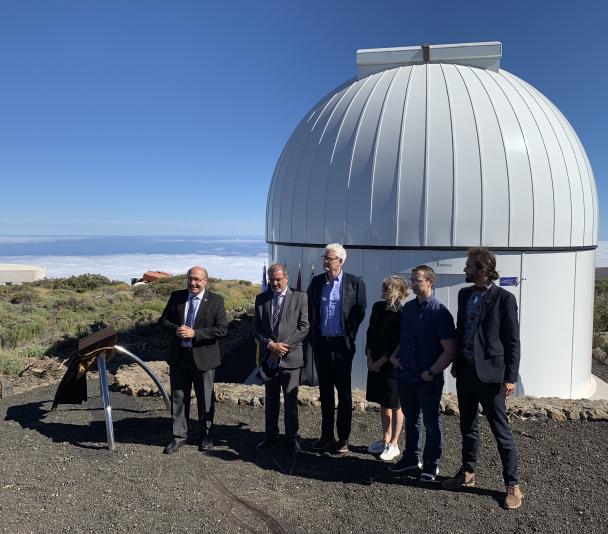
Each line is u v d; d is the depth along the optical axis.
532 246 6.36
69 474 4.15
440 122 6.43
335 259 4.46
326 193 6.77
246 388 6.44
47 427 5.32
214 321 4.64
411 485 4.03
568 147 6.97
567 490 3.92
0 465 4.31
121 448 4.74
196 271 4.59
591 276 7.42
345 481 4.11
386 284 4.34
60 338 11.24
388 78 7.33
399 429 4.56
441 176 6.24
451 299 6.32
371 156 6.50
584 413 5.38
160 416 5.71
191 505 3.67
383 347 4.30
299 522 3.47
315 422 5.49
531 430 5.12
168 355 4.69
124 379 6.84
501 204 6.21
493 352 3.56
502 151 6.30
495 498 3.81
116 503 3.67
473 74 7.20
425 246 6.28
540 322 6.58
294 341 4.50
